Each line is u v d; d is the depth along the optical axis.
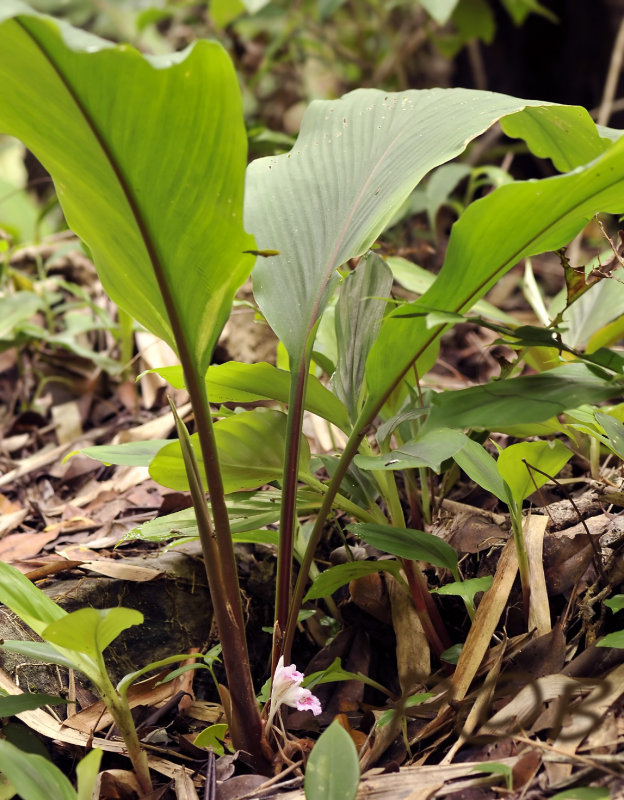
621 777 2.12
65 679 2.39
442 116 2.36
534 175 5.66
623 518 2.39
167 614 2.51
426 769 2.19
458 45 5.22
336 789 2.10
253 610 2.55
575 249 4.23
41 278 3.80
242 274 2.15
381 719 2.25
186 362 2.18
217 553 2.20
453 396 2.16
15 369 3.66
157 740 2.32
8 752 2.10
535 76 5.81
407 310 2.15
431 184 3.88
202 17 5.65
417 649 2.38
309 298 2.27
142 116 2.06
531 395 2.14
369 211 2.29
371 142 2.39
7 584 2.21
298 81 5.85
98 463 2.90
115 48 2.02
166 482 2.32
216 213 2.10
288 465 2.24
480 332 3.58
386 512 2.63
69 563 2.51
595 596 2.32
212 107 2.06
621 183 2.12
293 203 2.36
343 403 2.37
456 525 2.50
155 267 2.14
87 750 2.28
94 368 3.43
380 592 2.46
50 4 5.28
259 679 2.51
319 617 2.52
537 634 2.30
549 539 2.38
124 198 2.12
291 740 2.26
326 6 4.64
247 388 2.32
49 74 2.05
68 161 2.12
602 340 2.59
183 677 2.41
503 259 2.18
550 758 2.16
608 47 5.40
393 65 5.47
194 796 2.21
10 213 4.72
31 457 3.14
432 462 2.14
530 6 4.75
